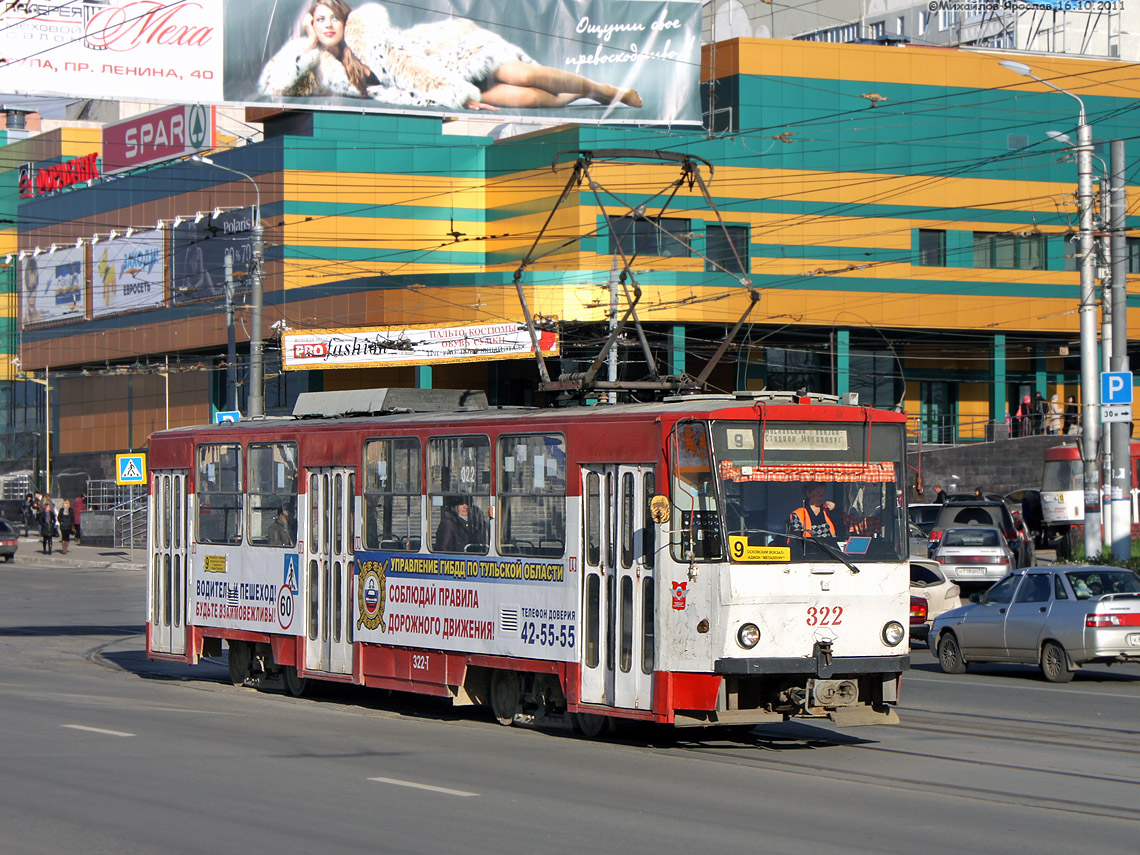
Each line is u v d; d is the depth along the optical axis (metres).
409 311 96.06
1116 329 55.00
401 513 30.08
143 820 18.08
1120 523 55.16
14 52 71.38
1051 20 143.88
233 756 23.36
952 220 105.25
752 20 177.25
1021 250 107.31
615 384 28.06
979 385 115.25
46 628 52.50
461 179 105.94
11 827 17.64
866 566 24.56
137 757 23.14
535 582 26.80
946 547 60.19
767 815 18.69
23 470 140.38
